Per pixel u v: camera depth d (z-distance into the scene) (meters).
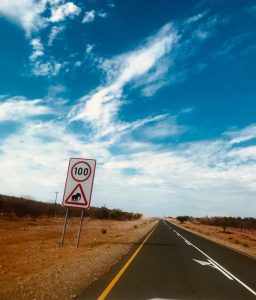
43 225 45.09
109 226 53.69
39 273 9.76
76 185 17.44
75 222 62.62
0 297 6.95
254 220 93.19
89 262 12.24
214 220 108.81
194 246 23.17
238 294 8.62
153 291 8.27
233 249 23.03
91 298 7.15
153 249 19.20
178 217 115.19
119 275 10.12
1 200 58.75
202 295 8.23
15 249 18.11
